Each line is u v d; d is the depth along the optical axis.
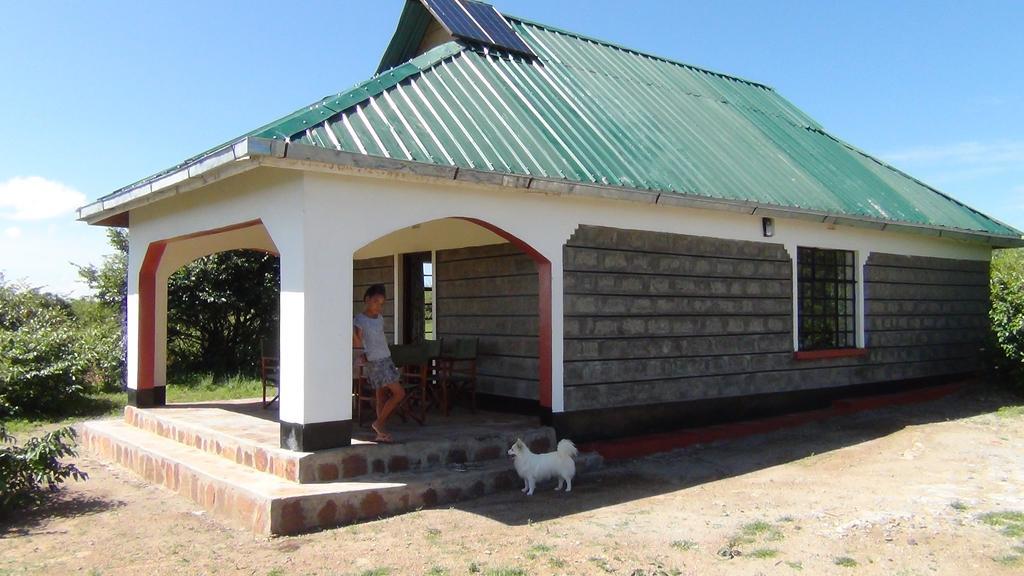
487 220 7.92
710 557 5.39
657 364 9.59
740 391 10.57
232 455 7.49
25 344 13.46
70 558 5.62
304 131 6.79
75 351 14.11
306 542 5.77
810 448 9.49
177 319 17.88
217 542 5.86
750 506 6.82
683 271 9.92
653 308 9.57
